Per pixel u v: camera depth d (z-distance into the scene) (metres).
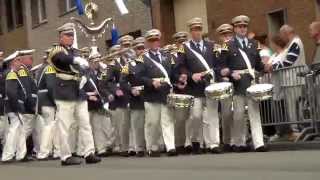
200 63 13.34
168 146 13.42
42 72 15.95
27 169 12.36
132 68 14.27
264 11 19.00
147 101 13.77
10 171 12.23
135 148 14.63
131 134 14.84
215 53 13.41
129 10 24.73
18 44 35.75
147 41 13.98
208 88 12.59
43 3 32.84
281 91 13.47
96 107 15.48
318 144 12.09
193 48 13.45
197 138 13.68
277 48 14.27
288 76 13.34
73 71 12.45
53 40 31.31
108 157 14.84
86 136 12.66
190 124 13.62
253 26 19.36
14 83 15.86
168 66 13.75
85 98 12.68
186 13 22.56
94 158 12.66
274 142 13.37
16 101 15.86
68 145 12.65
